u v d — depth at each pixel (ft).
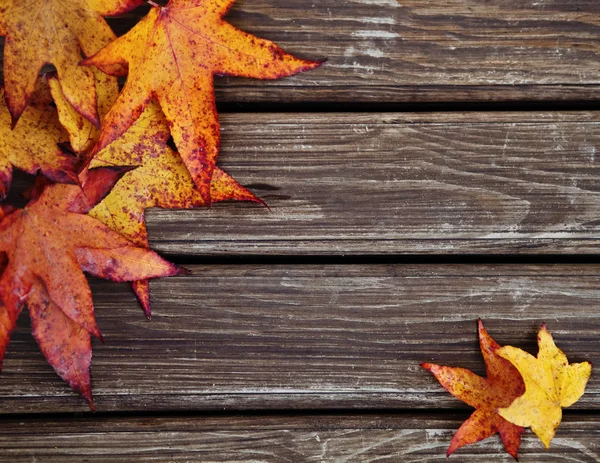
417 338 2.99
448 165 2.96
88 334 2.88
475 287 2.99
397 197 2.96
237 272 2.98
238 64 2.82
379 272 2.99
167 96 2.81
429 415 3.01
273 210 2.96
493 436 3.00
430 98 2.95
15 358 2.97
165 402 2.99
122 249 2.87
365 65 2.93
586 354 2.99
